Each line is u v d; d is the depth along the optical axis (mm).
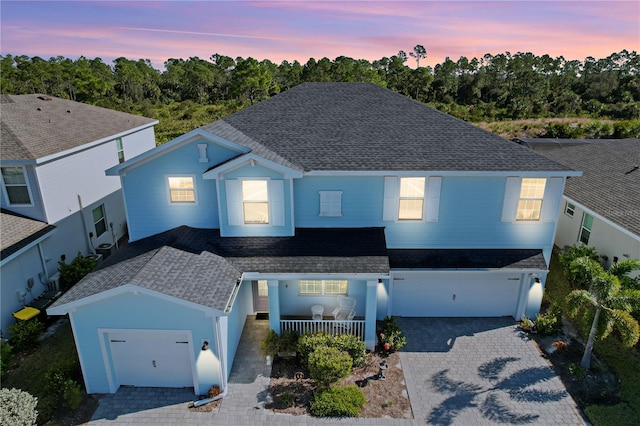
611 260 17359
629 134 46312
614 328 15102
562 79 80875
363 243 14578
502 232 15445
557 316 15203
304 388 12547
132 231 15805
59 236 18328
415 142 15711
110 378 12305
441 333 15180
